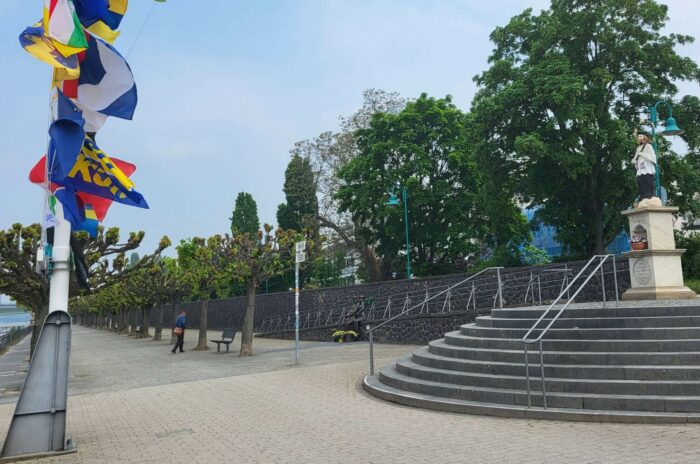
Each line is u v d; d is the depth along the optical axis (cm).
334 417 913
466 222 3619
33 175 846
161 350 2812
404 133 3534
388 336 2311
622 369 831
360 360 1688
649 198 1318
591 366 860
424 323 2128
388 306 2559
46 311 1594
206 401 1155
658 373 809
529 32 2873
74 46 753
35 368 773
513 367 933
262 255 2194
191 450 748
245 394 1212
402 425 824
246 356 2130
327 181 4578
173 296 3594
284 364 1741
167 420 974
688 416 720
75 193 841
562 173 2656
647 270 1290
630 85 2667
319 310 3300
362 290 2922
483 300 2158
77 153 770
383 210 3538
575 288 1873
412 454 664
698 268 2284
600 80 2533
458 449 672
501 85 2888
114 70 839
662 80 2614
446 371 1021
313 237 2381
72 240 877
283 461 668
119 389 1409
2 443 854
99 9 844
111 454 746
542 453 631
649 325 932
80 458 730
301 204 4722
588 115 2458
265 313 4047
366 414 920
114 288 4072
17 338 6166
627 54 2527
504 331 1071
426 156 3566
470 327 1190
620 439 667
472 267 3856
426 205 3653
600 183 2691
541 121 2645
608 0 2552
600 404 789
